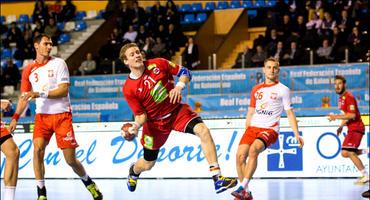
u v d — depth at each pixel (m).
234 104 24.50
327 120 19.12
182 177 19.91
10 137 11.11
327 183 17.06
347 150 16.67
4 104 11.39
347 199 12.70
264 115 12.38
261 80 24.62
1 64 33.94
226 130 19.81
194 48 29.31
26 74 11.95
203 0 38.53
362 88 23.75
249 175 11.77
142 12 33.72
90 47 33.25
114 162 20.48
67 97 11.98
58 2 38.94
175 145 20.12
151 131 11.30
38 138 11.94
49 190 16.02
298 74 24.52
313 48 27.52
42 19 35.75
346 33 27.27
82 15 38.75
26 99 11.12
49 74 11.70
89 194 14.81
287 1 34.56
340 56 25.98
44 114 11.88
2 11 42.06
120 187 16.81
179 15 33.47
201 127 10.63
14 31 34.94
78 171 12.24
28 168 20.97
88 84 27.09
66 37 34.84
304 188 15.52
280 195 13.74
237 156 12.34
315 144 19.12
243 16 33.94
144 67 10.77
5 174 10.98
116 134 20.62
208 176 19.69
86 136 20.92
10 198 10.95
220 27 35.88
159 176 20.08
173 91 10.51
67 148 11.86
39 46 11.69
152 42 30.09
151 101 10.80
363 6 29.92
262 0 36.22
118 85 26.64
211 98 24.81
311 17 31.31
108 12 35.56
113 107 25.95
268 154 19.42
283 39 28.56
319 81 24.25
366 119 19.02
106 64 29.25
